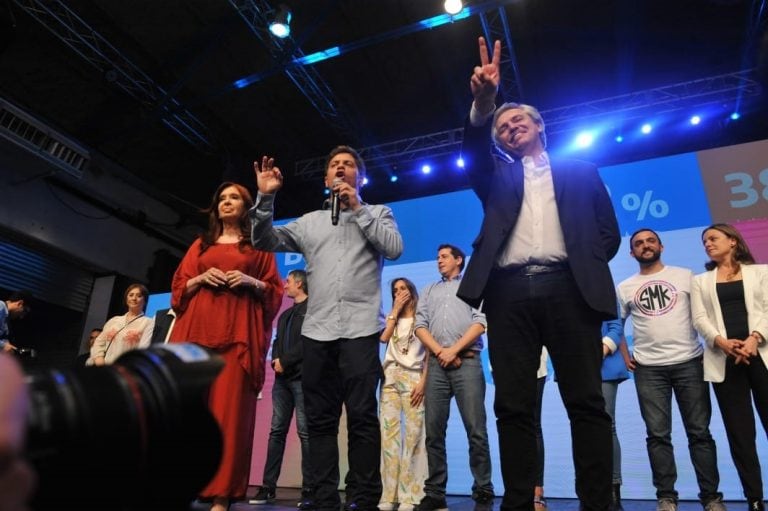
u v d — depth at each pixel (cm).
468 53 580
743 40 535
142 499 38
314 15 520
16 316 392
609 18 534
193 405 40
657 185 421
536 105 641
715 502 239
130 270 714
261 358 195
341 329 180
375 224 186
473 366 276
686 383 258
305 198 768
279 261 521
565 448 374
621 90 615
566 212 148
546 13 530
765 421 229
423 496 276
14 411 28
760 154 406
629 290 290
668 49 565
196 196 759
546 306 143
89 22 520
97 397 35
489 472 270
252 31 536
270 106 642
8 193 582
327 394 184
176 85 574
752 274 249
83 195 660
